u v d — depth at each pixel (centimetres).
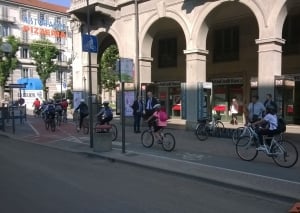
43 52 5728
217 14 1942
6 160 1238
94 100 2650
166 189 884
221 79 2364
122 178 991
